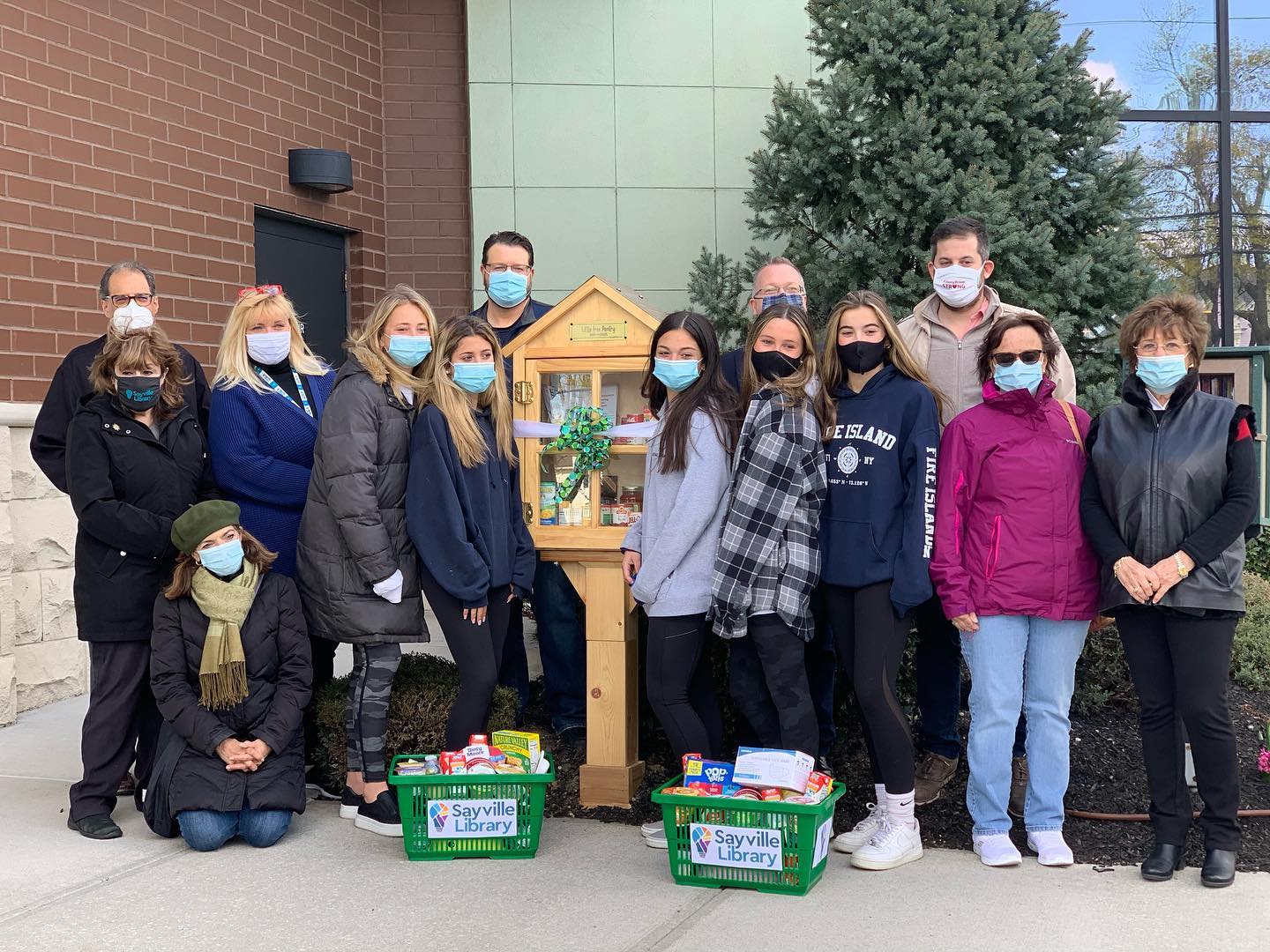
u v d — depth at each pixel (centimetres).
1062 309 577
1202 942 300
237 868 367
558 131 771
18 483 544
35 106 553
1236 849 343
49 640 565
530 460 436
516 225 772
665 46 773
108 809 409
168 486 411
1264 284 846
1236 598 340
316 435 432
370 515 392
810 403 374
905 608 359
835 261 602
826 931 311
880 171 580
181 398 425
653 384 416
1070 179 596
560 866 367
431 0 787
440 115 789
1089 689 504
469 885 350
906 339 416
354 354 409
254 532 424
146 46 614
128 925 321
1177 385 350
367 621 399
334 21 745
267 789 386
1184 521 343
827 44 640
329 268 762
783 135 609
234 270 671
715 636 453
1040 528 359
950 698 412
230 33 668
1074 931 309
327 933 314
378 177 784
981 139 570
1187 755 421
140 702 425
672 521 378
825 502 373
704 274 650
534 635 650
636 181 773
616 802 425
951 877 352
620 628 424
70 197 571
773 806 336
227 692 388
